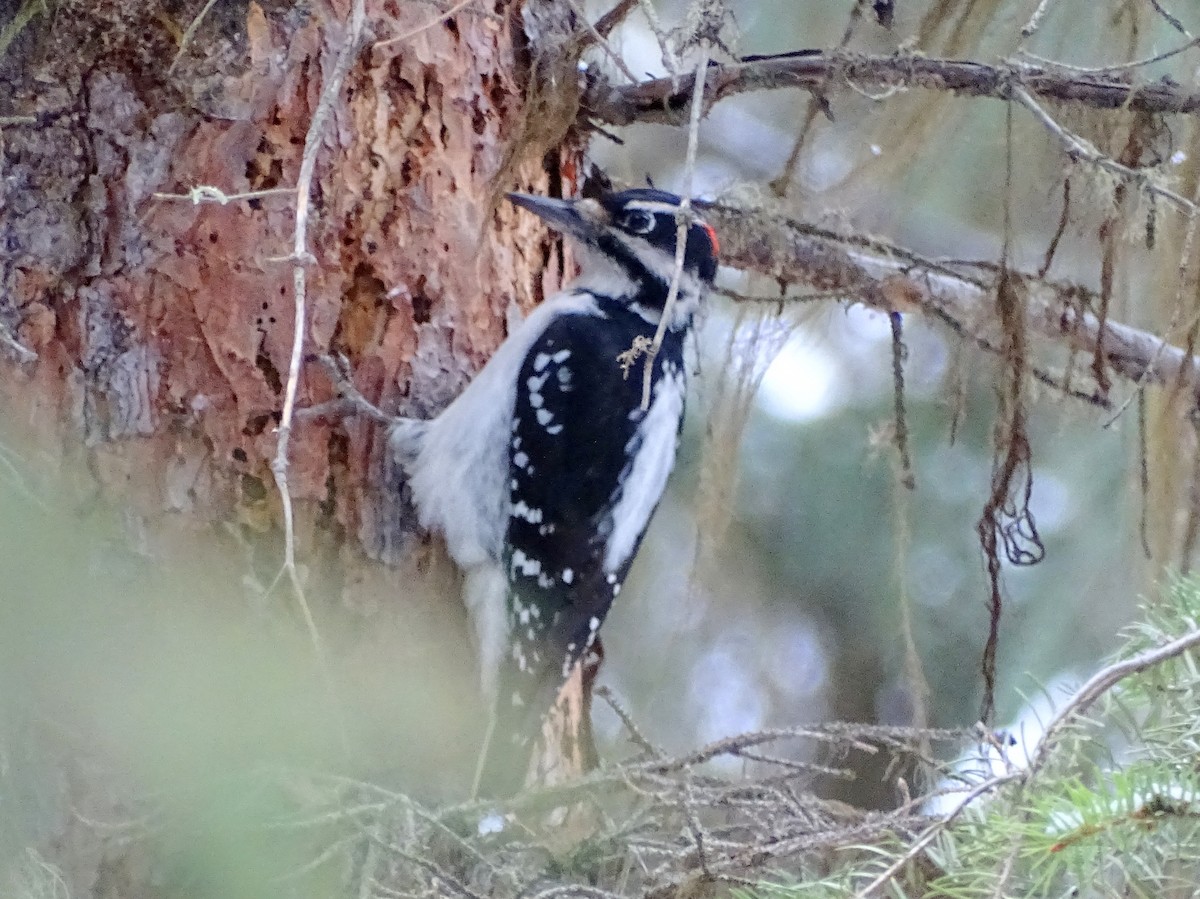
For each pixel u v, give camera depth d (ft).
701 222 23.66
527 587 22.24
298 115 20.30
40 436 18.69
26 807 17.40
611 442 22.86
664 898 16.51
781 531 33.06
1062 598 30.96
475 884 18.30
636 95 22.39
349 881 17.60
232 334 19.88
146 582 18.83
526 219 23.90
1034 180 24.44
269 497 19.98
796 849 16.16
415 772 20.59
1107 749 15.79
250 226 19.98
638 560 33.45
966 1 22.91
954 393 25.79
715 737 32.63
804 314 26.35
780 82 21.47
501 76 22.43
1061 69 20.97
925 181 26.43
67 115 19.20
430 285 21.62
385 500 21.15
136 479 19.11
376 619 20.81
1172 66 24.30
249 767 17.92
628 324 23.81
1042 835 14.06
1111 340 23.53
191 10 19.33
